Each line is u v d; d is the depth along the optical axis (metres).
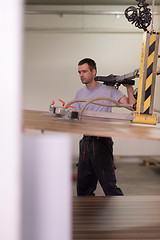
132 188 4.84
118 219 1.75
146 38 2.25
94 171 2.97
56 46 7.60
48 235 0.75
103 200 2.16
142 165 7.35
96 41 7.57
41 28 7.54
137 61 7.60
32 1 7.24
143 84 2.28
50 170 0.73
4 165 0.64
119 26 7.52
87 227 1.60
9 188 0.64
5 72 0.61
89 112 2.46
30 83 7.65
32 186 0.73
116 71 7.61
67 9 7.51
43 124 1.62
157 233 1.54
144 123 2.30
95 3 7.39
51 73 7.65
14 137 0.63
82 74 3.14
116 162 7.68
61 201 0.74
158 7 7.27
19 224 0.66
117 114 2.39
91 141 2.85
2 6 0.60
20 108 0.63
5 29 0.60
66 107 2.46
